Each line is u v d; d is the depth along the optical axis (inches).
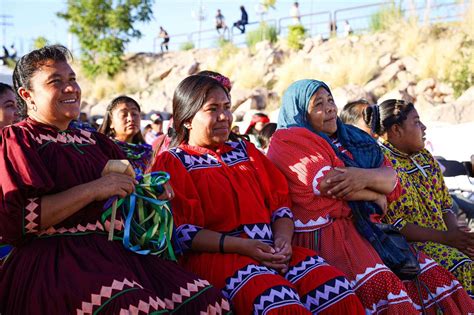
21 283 116.0
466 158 337.4
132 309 110.2
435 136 348.2
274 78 887.7
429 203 181.0
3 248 133.6
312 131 163.3
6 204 113.7
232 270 134.6
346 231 156.8
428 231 172.2
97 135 139.8
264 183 152.1
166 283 122.7
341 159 162.9
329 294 135.9
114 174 123.8
